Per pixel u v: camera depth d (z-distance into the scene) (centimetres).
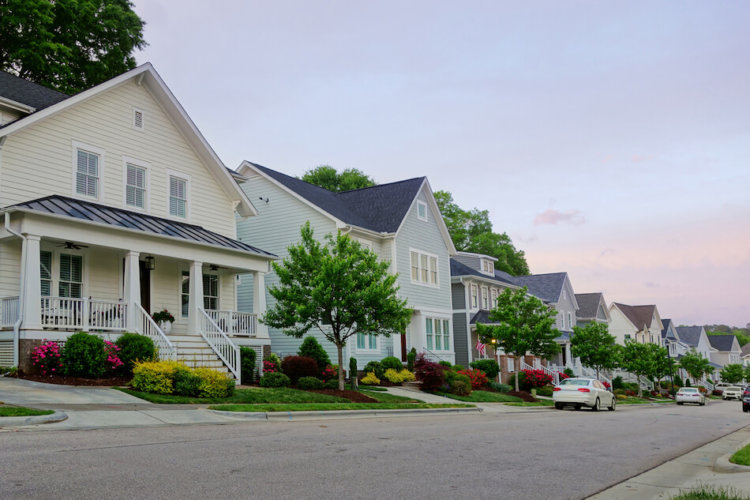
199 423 1340
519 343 3356
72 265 2066
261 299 2472
